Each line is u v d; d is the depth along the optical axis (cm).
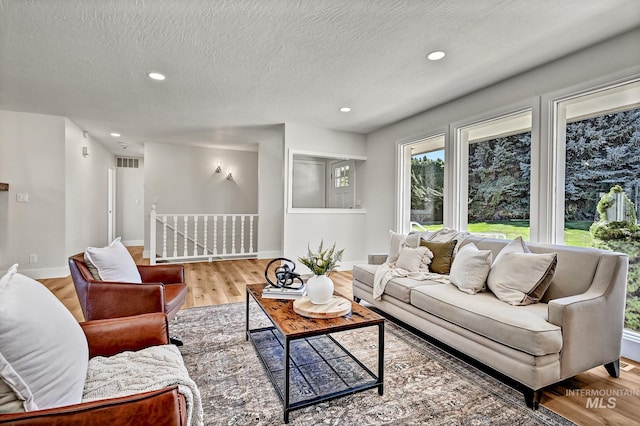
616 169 241
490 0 190
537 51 253
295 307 192
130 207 803
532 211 287
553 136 272
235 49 250
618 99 239
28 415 76
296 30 223
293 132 480
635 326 230
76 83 320
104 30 223
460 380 193
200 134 550
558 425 153
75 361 106
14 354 86
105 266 212
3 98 366
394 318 307
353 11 201
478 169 353
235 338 250
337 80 312
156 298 199
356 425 153
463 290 237
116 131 529
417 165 444
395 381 192
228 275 484
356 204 562
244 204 707
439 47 247
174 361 131
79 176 502
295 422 155
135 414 82
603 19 209
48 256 435
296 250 491
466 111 353
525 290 208
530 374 164
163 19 210
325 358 218
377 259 352
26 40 236
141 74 298
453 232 320
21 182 420
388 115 430
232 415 159
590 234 255
